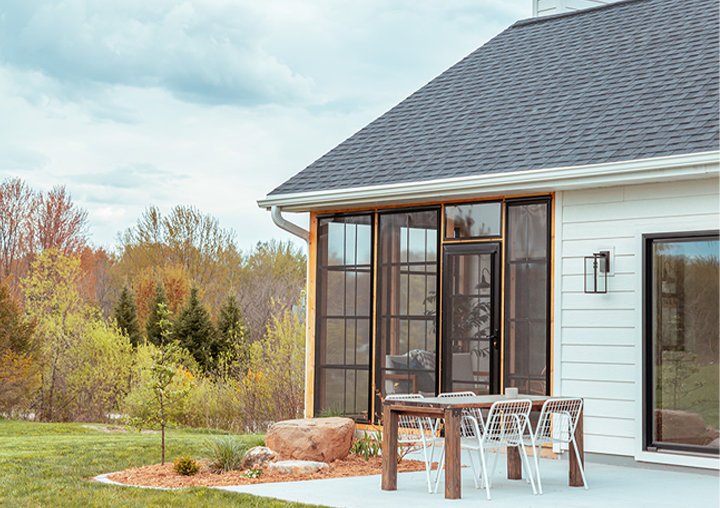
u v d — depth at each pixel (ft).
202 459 33.32
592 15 45.78
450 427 24.94
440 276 35.88
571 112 35.88
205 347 99.25
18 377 68.18
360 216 38.81
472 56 47.11
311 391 40.04
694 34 38.29
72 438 47.39
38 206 124.47
